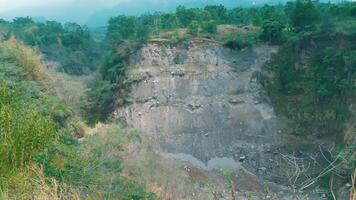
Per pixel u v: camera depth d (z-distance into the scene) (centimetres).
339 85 5884
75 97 5603
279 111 6188
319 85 6094
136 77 6712
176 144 5881
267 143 5756
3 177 1096
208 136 5975
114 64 7119
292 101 6203
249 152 5644
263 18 7369
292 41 6556
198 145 5847
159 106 6475
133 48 7038
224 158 5603
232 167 5406
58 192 1098
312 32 6456
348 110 5678
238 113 6247
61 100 4250
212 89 6531
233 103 6369
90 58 11100
